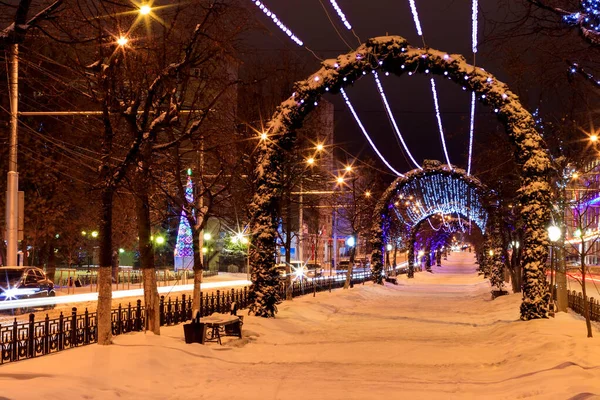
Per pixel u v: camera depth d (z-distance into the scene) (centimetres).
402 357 1478
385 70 2091
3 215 3394
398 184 4541
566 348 1309
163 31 1387
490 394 1028
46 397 876
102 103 1265
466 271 8531
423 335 1942
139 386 1062
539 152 2016
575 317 2042
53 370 1047
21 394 856
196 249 1698
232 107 2205
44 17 871
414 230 6034
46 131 3278
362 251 9525
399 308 3031
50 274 4022
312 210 4388
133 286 4494
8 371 1019
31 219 3600
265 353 1539
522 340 1570
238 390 1082
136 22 1259
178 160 1564
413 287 4916
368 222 5269
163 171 1742
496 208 3403
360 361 1422
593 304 1989
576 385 948
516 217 3073
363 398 1005
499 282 3628
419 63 2052
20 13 847
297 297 3253
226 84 1493
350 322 2377
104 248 1288
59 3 875
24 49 1176
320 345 1692
